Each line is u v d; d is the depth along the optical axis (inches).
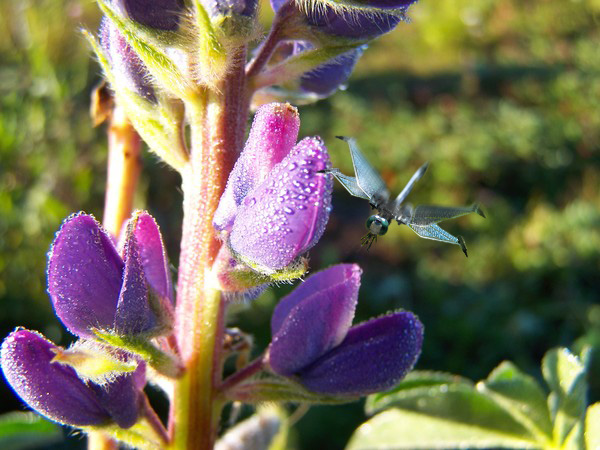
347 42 2.3
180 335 2.2
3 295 8.0
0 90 9.4
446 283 10.2
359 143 12.8
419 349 2.3
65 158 8.7
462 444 2.9
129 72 2.3
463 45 17.4
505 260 10.4
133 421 2.1
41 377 2.1
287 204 1.9
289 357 2.2
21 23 10.8
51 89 8.8
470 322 9.4
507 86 15.2
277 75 2.3
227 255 2.1
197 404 2.2
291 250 1.9
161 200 10.3
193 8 2.1
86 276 2.1
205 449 2.3
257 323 8.5
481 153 12.5
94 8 12.1
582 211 11.1
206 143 2.2
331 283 2.3
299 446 7.6
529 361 9.1
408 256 10.7
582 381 2.7
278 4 2.3
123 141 2.7
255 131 2.0
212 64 2.1
